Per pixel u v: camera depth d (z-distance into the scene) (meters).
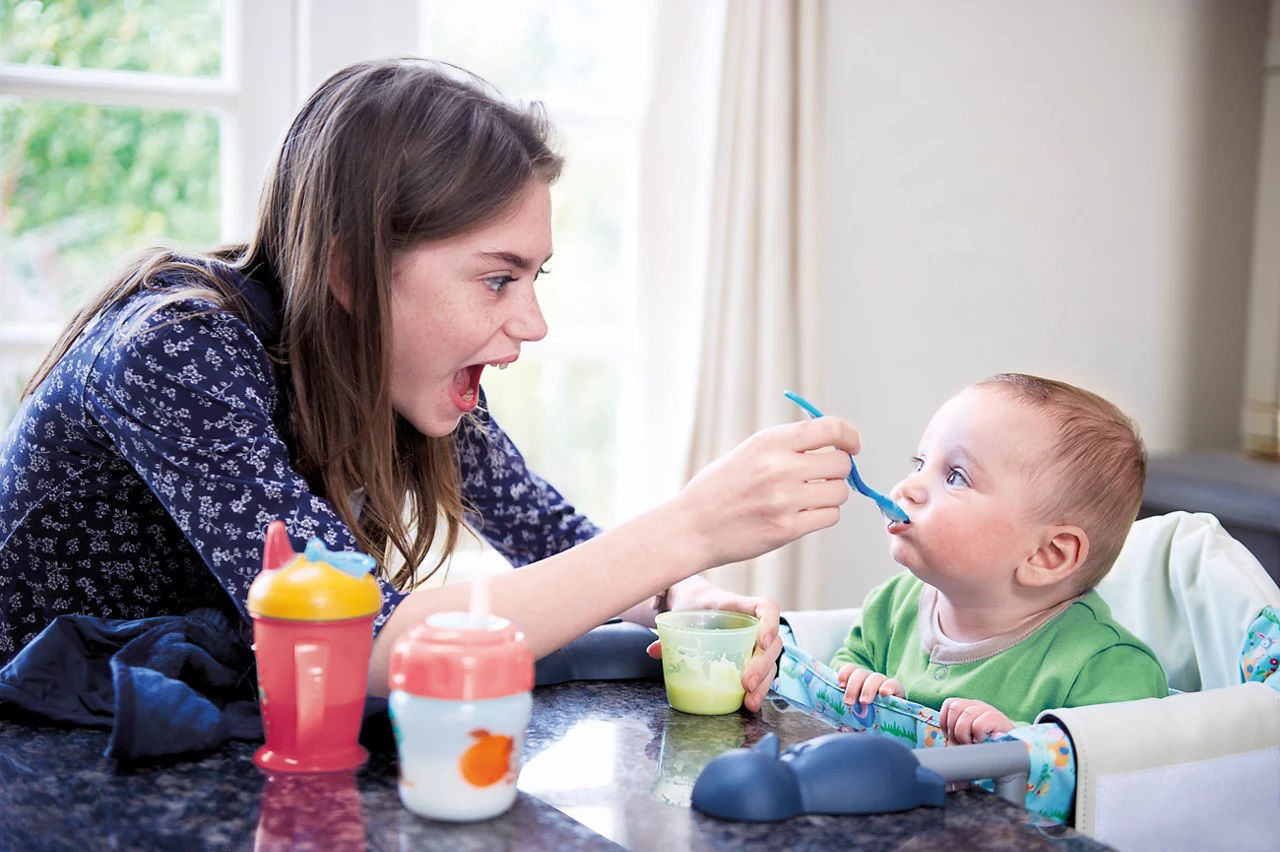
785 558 2.41
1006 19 2.61
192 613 1.03
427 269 1.03
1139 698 1.18
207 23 2.22
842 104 2.49
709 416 2.36
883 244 2.56
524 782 0.79
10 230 2.16
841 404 2.56
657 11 2.40
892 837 0.70
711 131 2.32
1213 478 2.36
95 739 0.85
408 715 0.71
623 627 1.12
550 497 1.38
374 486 1.09
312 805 0.73
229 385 0.98
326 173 1.02
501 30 2.42
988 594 1.29
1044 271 2.71
